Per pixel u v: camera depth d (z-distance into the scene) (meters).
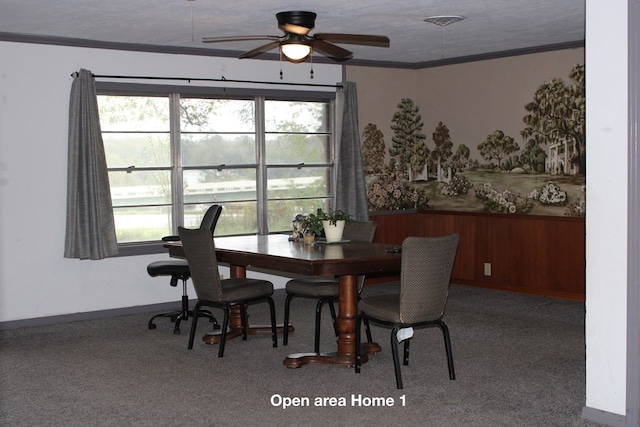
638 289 3.51
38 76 6.06
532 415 3.78
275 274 7.32
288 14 5.18
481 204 7.73
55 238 6.18
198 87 6.81
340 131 7.54
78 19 5.46
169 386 4.34
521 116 7.31
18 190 6.02
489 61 7.55
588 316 3.70
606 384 3.65
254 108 7.23
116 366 4.79
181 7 5.14
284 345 5.30
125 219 6.60
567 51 6.89
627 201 3.52
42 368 4.77
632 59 3.46
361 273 4.49
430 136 8.19
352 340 4.76
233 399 4.09
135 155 6.62
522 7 5.33
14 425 3.72
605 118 3.58
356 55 7.56
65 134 6.20
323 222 5.27
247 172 7.22
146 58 6.55
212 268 4.88
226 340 5.43
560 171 7.02
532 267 7.21
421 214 8.24
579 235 6.83
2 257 5.97
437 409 3.88
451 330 5.69
